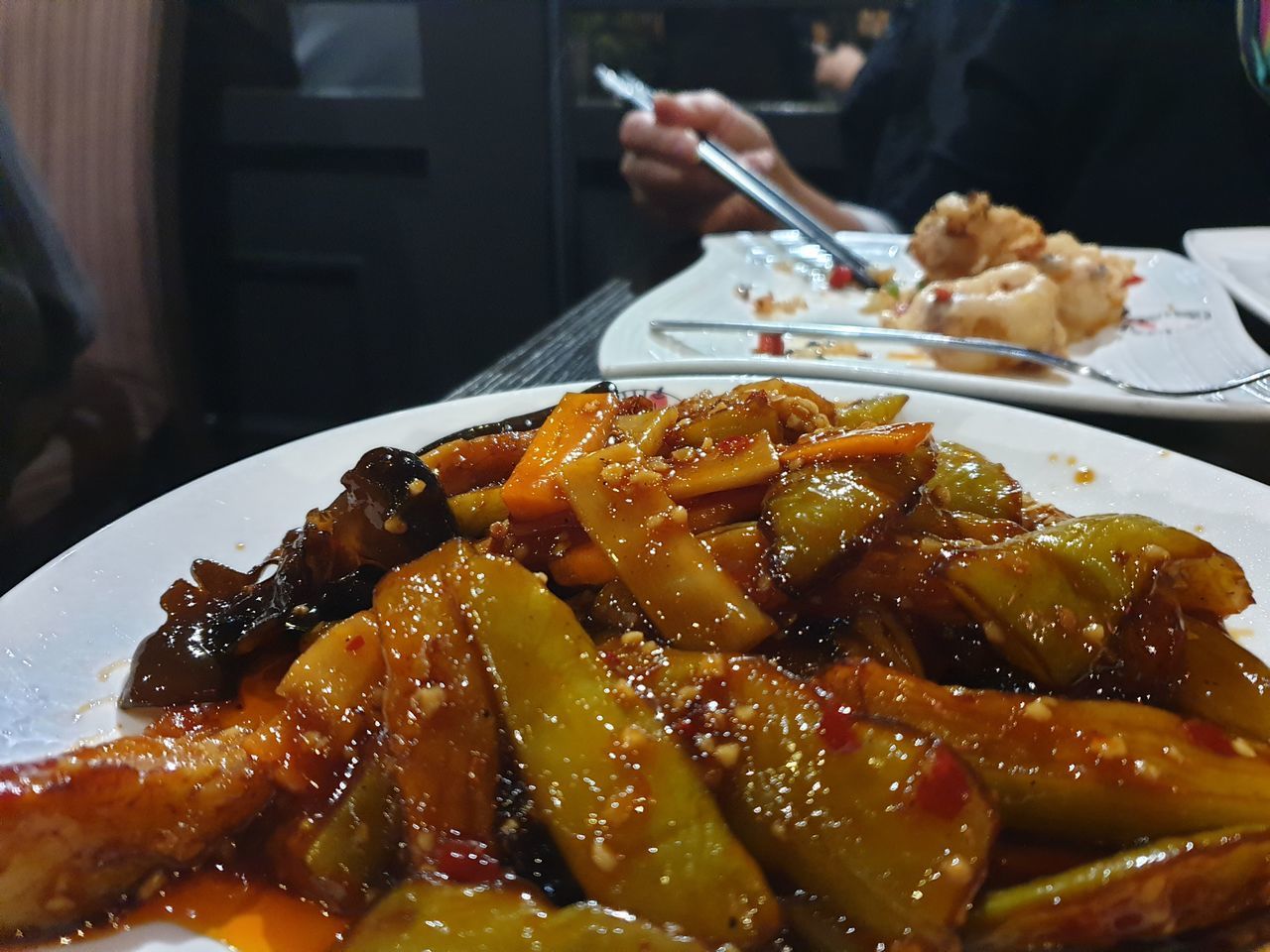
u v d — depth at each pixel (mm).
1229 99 632
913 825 138
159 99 606
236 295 781
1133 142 666
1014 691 165
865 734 146
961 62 705
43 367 487
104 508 517
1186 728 155
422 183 749
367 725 165
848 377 323
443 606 163
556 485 183
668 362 340
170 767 155
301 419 799
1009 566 166
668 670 157
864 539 170
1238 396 310
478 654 159
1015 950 137
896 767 142
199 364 699
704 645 165
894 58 755
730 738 150
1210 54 631
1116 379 352
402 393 810
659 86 810
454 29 697
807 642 171
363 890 153
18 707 180
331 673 168
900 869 137
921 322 393
